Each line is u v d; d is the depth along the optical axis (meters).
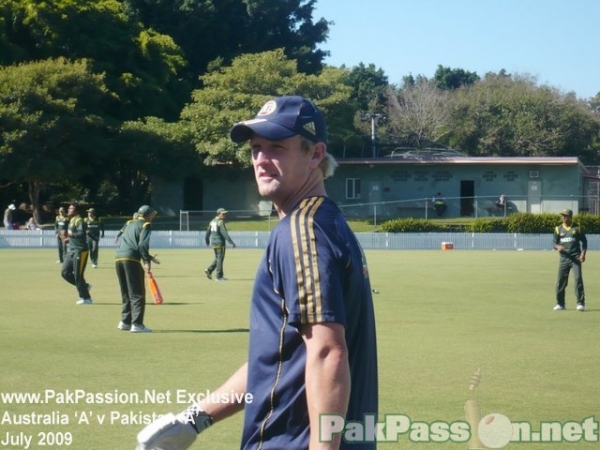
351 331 3.64
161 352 12.97
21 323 16.48
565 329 16.25
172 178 66.31
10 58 66.62
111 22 71.38
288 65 65.69
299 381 3.60
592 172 78.12
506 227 56.06
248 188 68.94
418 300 21.70
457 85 123.88
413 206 67.12
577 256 19.59
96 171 67.81
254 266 34.81
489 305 20.61
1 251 47.50
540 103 87.56
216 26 81.19
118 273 15.39
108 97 66.44
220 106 64.56
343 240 3.61
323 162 3.96
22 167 56.78
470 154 87.00
